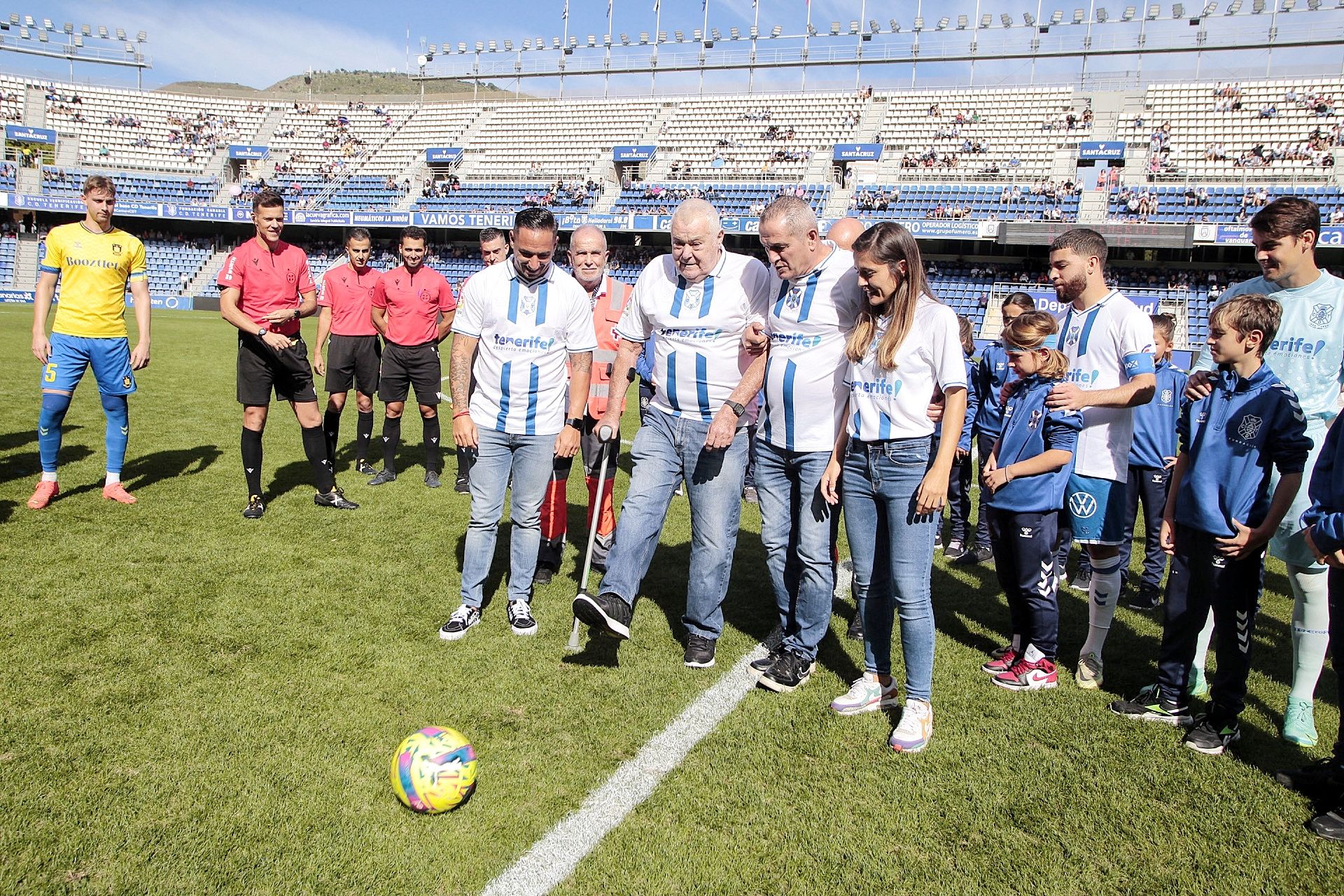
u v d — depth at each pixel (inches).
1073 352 158.6
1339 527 111.3
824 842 105.7
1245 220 999.0
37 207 1237.7
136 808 104.7
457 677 143.7
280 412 398.3
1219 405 133.8
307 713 129.1
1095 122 1175.0
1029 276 1060.5
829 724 135.3
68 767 111.8
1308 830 111.8
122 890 91.6
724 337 148.2
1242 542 126.1
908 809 113.2
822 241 141.7
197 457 295.4
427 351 274.7
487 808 109.6
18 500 228.7
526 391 158.7
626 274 1237.1
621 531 149.0
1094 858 104.8
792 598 152.8
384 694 136.2
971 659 165.2
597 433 158.2
